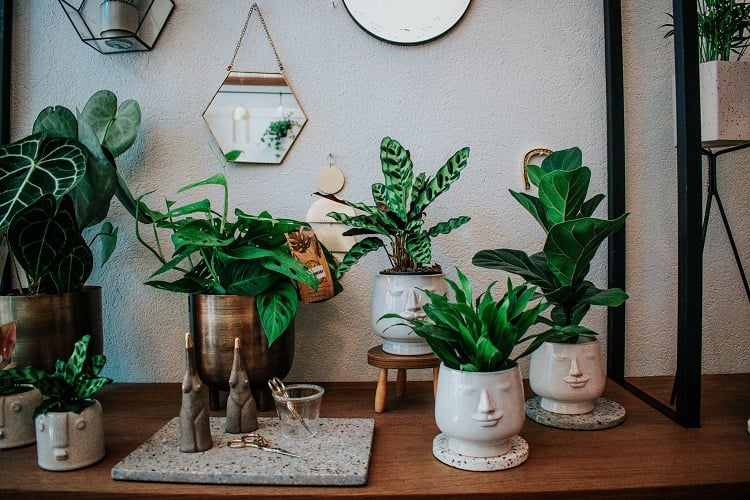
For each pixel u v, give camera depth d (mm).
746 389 988
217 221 1016
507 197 1067
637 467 658
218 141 1054
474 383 648
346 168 1065
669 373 1093
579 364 803
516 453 673
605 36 1052
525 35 1066
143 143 1065
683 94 760
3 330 754
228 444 718
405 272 863
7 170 789
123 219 1068
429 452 716
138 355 1079
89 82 1068
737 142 898
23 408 745
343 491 605
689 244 781
